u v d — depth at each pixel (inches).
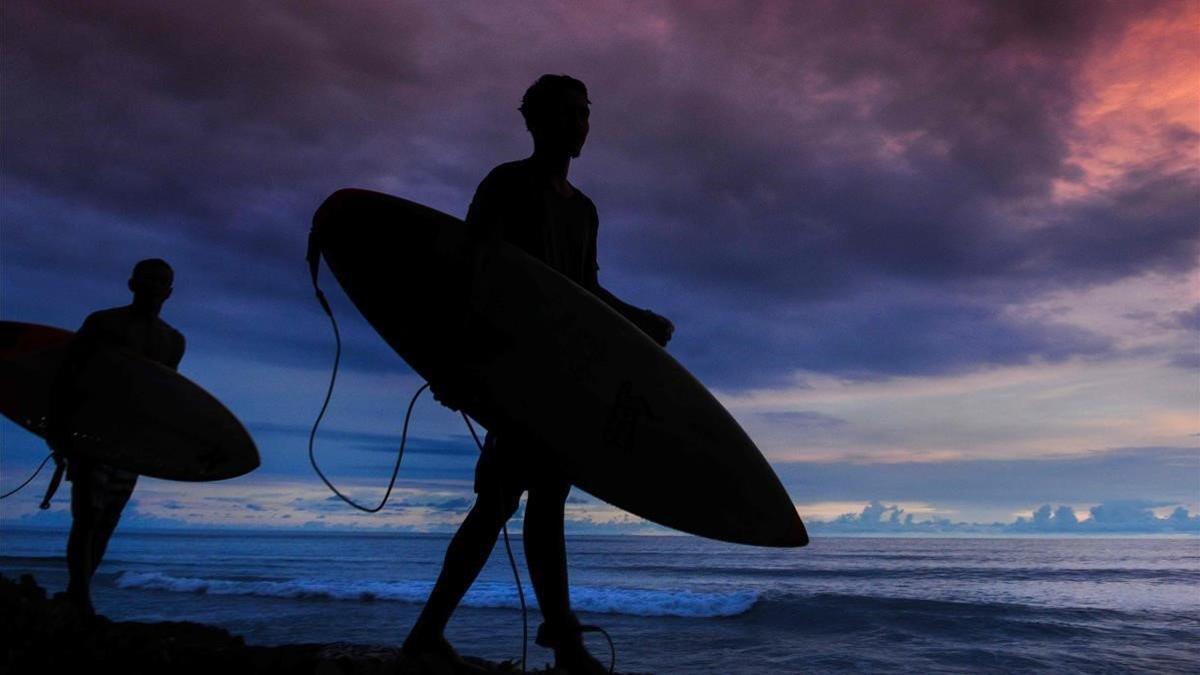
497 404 78.0
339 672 69.2
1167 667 312.7
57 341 172.4
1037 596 649.6
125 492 143.9
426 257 80.7
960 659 322.3
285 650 85.9
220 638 99.3
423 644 79.7
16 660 75.4
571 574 995.3
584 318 82.7
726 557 1481.3
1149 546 2239.2
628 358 83.8
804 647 343.9
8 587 105.2
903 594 661.9
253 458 171.3
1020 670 301.6
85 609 127.7
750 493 84.7
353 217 82.1
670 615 464.1
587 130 88.4
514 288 80.7
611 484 78.7
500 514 82.9
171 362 163.5
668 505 80.5
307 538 2578.7
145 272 154.5
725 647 342.6
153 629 104.3
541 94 86.5
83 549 135.3
